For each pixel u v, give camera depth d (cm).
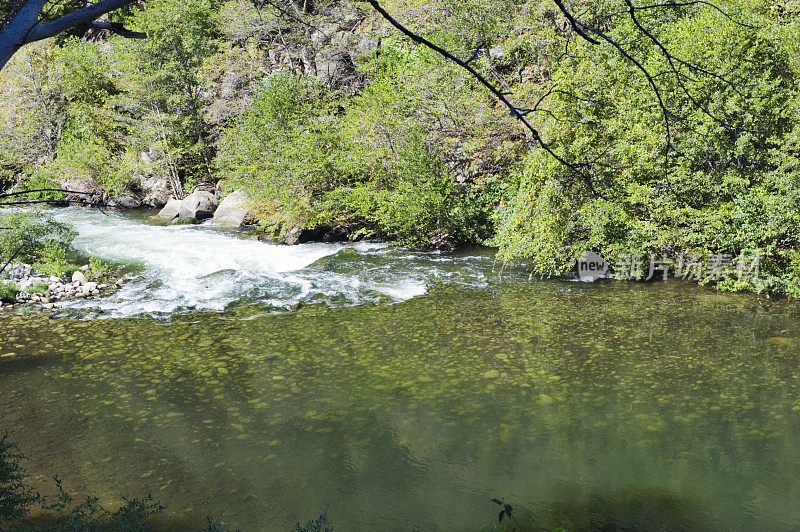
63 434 762
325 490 629
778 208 1203
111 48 3412
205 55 2911
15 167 3161
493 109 1900
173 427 777
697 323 1133
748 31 1276
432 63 2053
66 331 1174
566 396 841
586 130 1400
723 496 601
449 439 732
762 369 912
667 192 1307
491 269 1595
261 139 2208
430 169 1859
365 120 1978
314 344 1078
